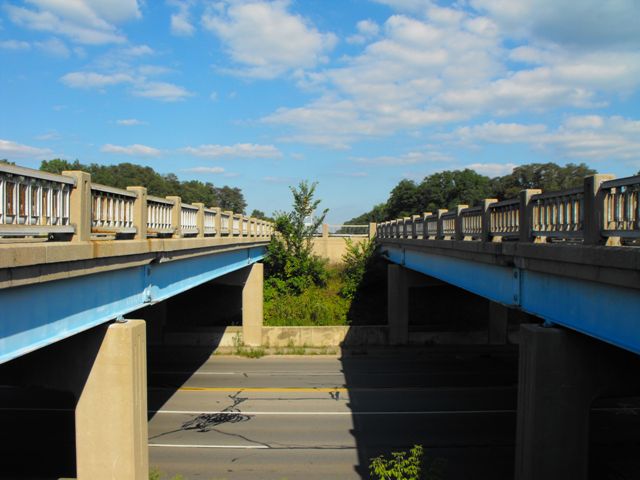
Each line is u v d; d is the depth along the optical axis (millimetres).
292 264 34125
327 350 27000
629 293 7156
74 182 8328
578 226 8547
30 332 7398
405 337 27875
